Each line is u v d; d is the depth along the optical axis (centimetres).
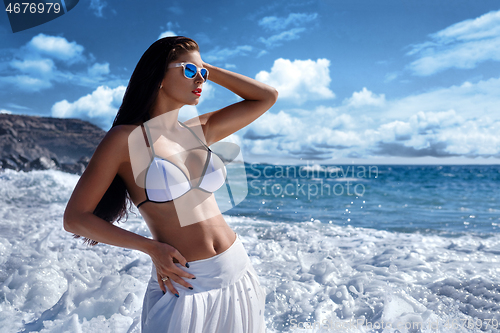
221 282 134
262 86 171
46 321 242
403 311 264
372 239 523
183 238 134
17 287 293
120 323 242
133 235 128
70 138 2083
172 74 139
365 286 309
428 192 1570
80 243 446
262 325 149
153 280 141
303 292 299
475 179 2491
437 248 461
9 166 1686
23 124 2103
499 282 313
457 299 287
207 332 130
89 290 285
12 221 574
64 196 912
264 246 454
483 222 730
